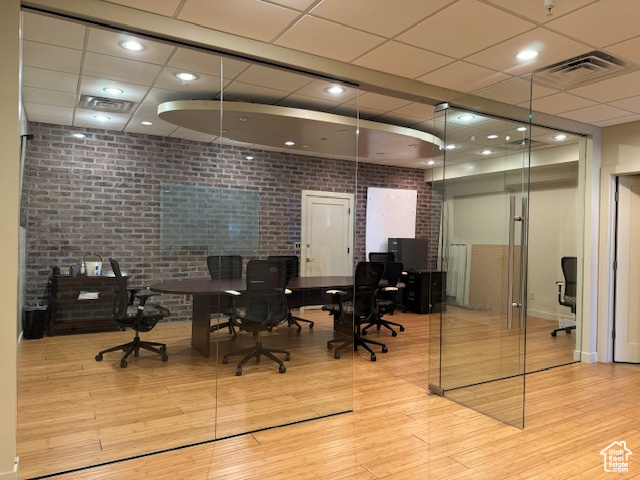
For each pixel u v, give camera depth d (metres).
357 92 3.11
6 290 1.93
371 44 2.57
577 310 4.36
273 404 2.93
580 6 2.11
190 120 2.95
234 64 2.68
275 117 3.08
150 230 2.91
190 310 3.00
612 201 4.25
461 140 3.19
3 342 1.93
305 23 2.32
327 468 2.16
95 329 2.87
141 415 2.71
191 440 2.46
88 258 2.78
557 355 4.44
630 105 3.61
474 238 3.07
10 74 1.93
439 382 3.24
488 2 2.08
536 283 4.95
